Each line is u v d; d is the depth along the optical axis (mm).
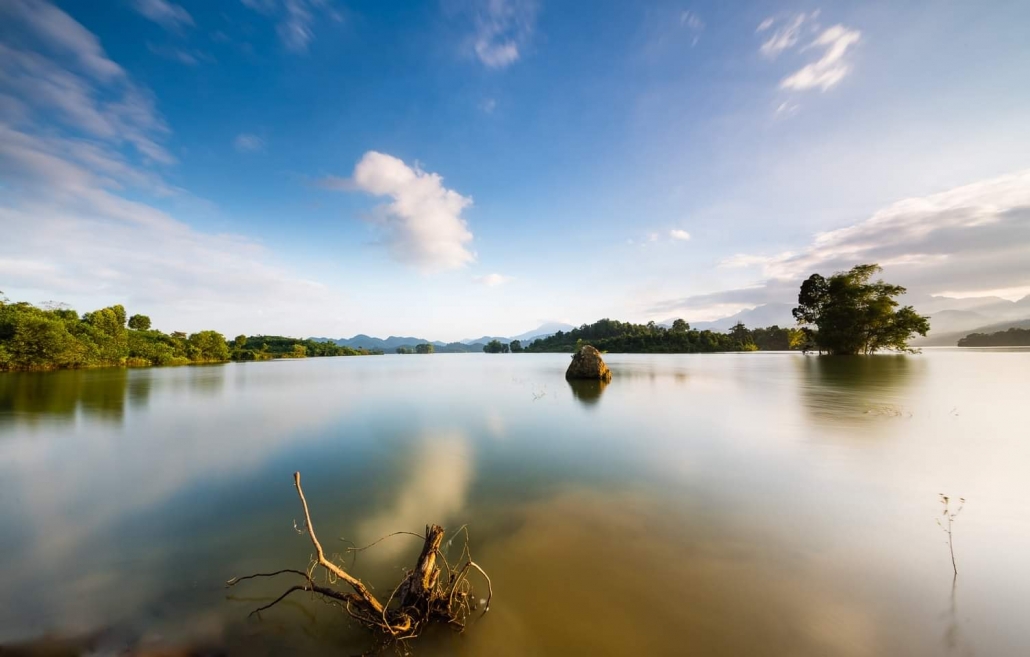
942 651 3693
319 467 9508
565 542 5805
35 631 4191
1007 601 4344
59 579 5113
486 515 6812
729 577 4887
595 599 4531
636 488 7805
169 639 4051
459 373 39406
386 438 12203
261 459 10188
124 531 6418
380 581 4980
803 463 8992
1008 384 21812
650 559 5316
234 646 3947
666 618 4207
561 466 9250
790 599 4461
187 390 24969
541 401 19047
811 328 60656
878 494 7254
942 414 13766
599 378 27094
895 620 4094
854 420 13070
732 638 3920
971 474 8188
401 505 7316
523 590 4711
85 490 8156
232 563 5457
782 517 6430
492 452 10531
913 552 5340
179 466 9703
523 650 3828
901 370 30906
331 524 6590
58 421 15172
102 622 4312
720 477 8273
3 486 8438
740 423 13070
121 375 36531
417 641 3977
